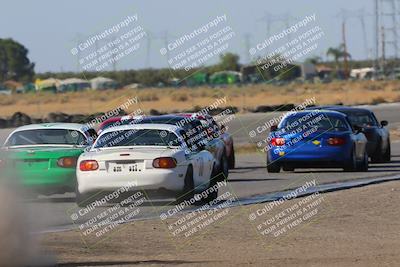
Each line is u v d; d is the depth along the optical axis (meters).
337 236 42.03
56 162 54.97
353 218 47.22
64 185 54.81
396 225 45.00
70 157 55.12
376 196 55.50
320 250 38.31
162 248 39.22
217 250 38.62
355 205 51.69
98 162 52.38
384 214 48.44
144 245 39.94
